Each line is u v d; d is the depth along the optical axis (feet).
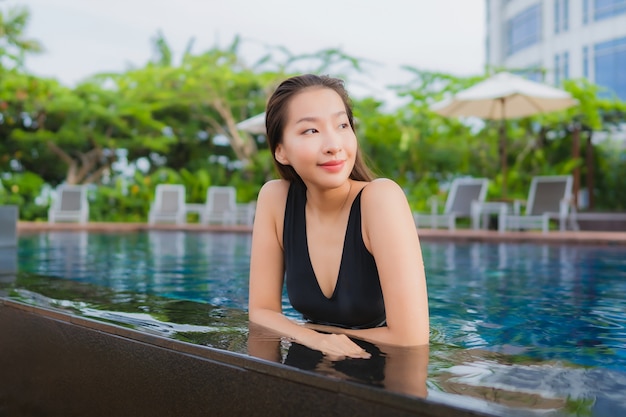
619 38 44.57
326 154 4.27
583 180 40.45
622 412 2.58
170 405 3.80
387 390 2.77
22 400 5.26
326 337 3.89
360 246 4.49
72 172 49.47
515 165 39.60
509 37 55.88
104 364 4.34
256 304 5.05
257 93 50.88
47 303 5.36
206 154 53.62
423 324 4.10
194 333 4.06
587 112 35.40
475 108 31.58
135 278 11.85
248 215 39.73
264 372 3.25
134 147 49.55
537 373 3.18
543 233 25.80
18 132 45.11
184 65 50.29
